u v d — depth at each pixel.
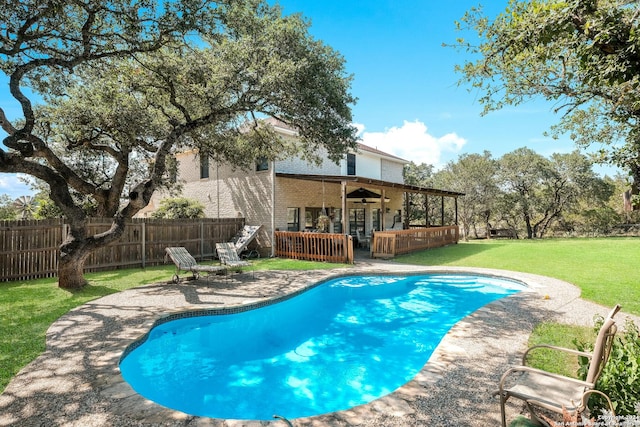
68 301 7.66
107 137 13.12
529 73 6.88
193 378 5.18
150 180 9.52
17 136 7.35
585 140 8.82
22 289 8.74
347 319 8.13
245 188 17.33
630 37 3.03
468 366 4.39
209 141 13.65
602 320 4.46
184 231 14.23
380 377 5.21
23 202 23.56
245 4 8.74
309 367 5.55
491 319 6.41
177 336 6.75
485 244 21.56
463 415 3.28
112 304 7.46
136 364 5.34
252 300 7.94
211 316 7.21
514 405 3.45
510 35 4.14
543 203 29.97
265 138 14.28
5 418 3.24
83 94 11.14
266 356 5.99
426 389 3.80
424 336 7.00
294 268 12.48
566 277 10.39
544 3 3.92
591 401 2.81
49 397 3.63
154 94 11.57
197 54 10.09
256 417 4.14
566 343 5.13
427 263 13.77
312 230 17.61
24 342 5.21
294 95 10.01
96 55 7.72
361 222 21.75
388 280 11.53
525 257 14.95
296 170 17.48
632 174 4.66
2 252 9.59
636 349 3.47
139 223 12.73
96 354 4.79
